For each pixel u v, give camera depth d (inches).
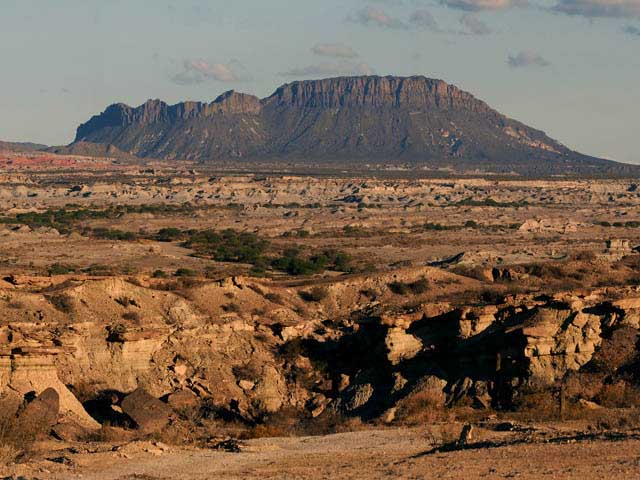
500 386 2223.2
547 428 1694.1
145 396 2080.5
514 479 1263.5
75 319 2427.4
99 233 7564.0
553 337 2236.7
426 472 1343.5
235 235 7500.0
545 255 5383.9
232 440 1721.2
